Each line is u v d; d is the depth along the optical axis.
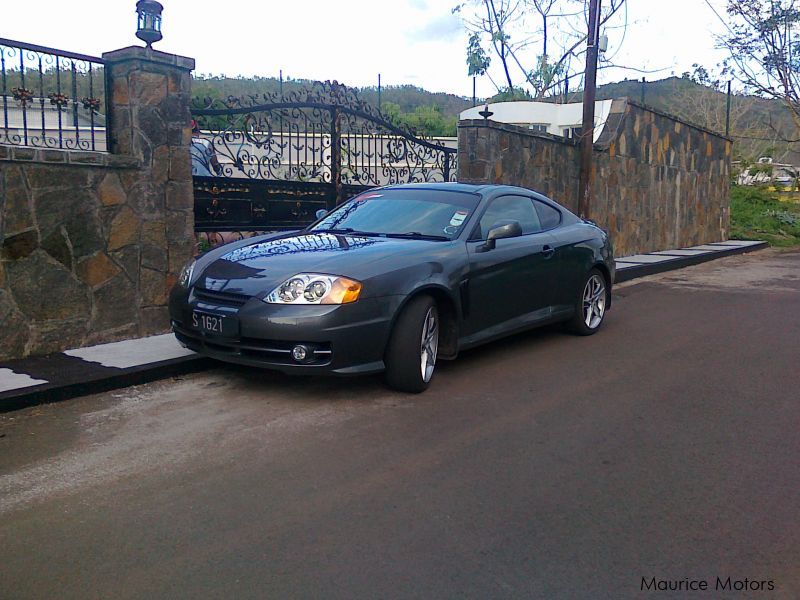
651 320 8.73
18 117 6.39
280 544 3.22
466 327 5.91
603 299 7.88
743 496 3.80
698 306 9.84
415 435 4.58
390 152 9.62
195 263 5.66
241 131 7.95
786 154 36.59
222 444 4.37
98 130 6.86
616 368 6.35
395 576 2.99
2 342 5.69
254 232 8.10
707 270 14.50
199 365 5.83
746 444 4.55
